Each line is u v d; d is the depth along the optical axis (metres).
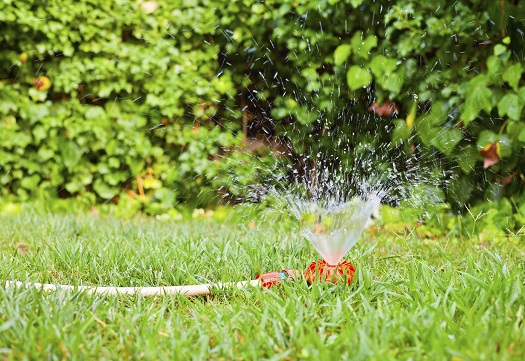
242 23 3.18
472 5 2.78
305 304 1.88
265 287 1.98
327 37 3.02
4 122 3.23
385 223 2.80
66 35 3.15
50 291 1.96
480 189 2.78
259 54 3.22
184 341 1.67
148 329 1.74
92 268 2.16
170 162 3.35
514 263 2.20
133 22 3.20
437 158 2.82
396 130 2.78
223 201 3.34
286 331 1.73
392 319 1.74
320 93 3.07
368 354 1.59
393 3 2.90
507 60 2.63
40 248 2.36
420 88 2.81
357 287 1.98
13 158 3.24
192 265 2.16
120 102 3.26
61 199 3.30
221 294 1.99
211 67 3.27
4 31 3.14
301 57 3.09
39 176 3.30
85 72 3.21
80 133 3.23
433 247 2.48
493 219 2.70
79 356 1.62
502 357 1.57
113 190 3.32
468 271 2.05
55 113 3.24
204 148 3.26
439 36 2.79
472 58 2.78
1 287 1.87
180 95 3.23
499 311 1.77
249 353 1.63
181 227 2.83
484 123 2.72
